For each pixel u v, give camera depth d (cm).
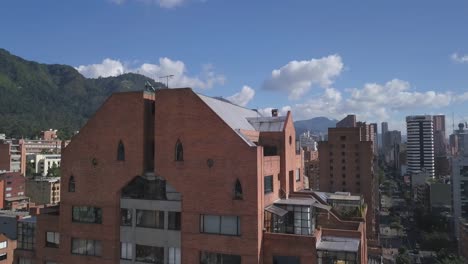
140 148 4238
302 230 4138
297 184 5600
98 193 4397
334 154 14775
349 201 6266
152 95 4422
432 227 16975
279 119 4950
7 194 15575
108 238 4300
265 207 4062
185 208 3997
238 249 3762
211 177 3912
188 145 4028
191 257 3944
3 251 8075
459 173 17012
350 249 3738
